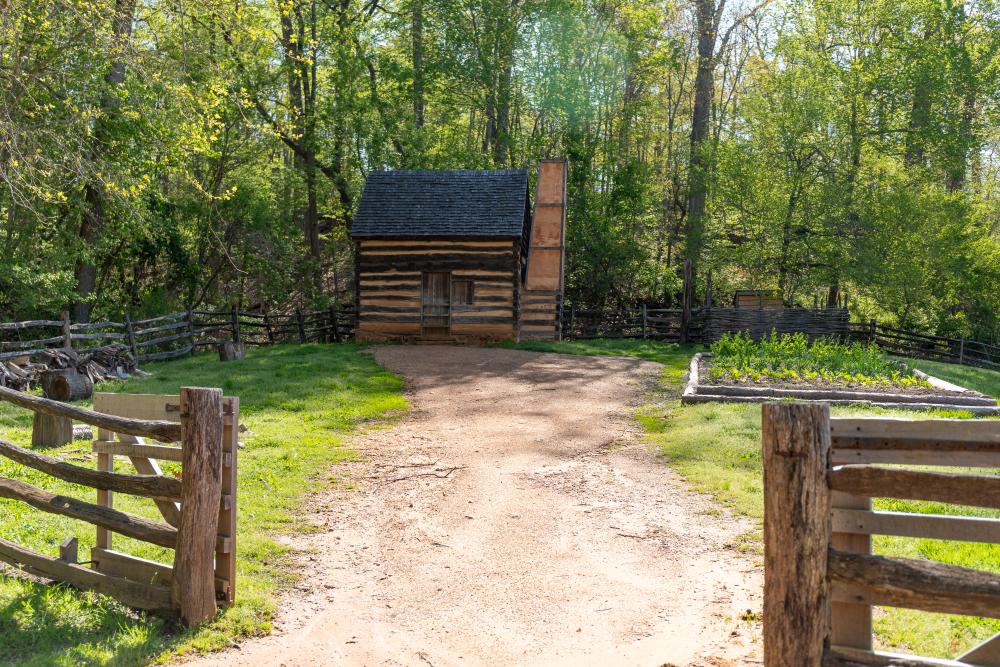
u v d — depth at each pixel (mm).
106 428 5941
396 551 7215
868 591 3834
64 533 7023
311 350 22422
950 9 28969
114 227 22125
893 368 16219
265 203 28656
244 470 9344
